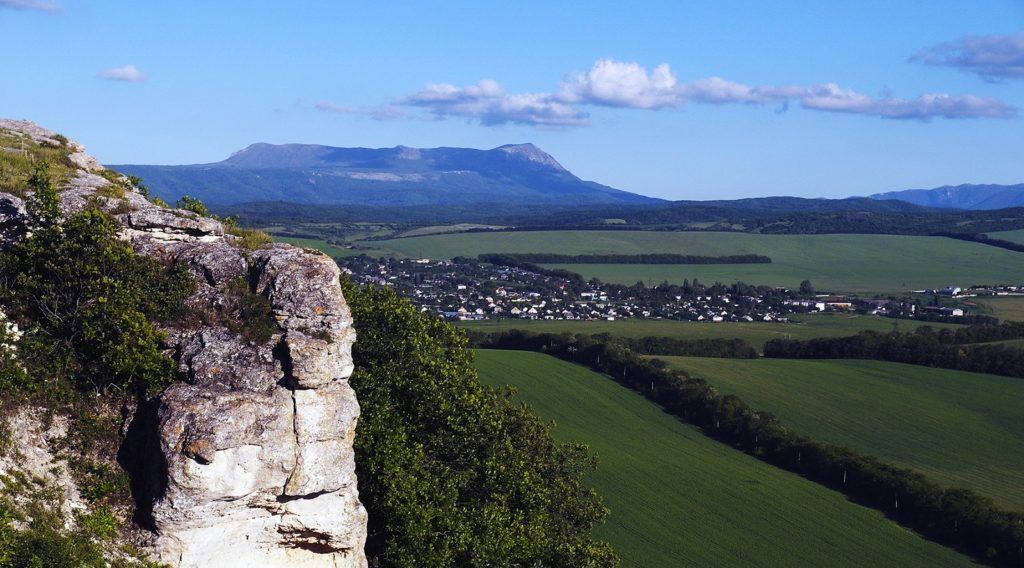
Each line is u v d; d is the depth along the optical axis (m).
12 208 26.94
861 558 63.97
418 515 30.66
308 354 23.72
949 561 64.06
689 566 60.97
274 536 23.92
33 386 23.83
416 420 35.78
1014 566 62.88
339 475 24.36
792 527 69.38
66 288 25.28
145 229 27.53
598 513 44.88
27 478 22.72
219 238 28.58
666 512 70.94
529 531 36.25
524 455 42.75
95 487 23.14
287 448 23.36
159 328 24.98
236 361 23.98
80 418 24.00
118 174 35.72
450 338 42.25
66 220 25.73
